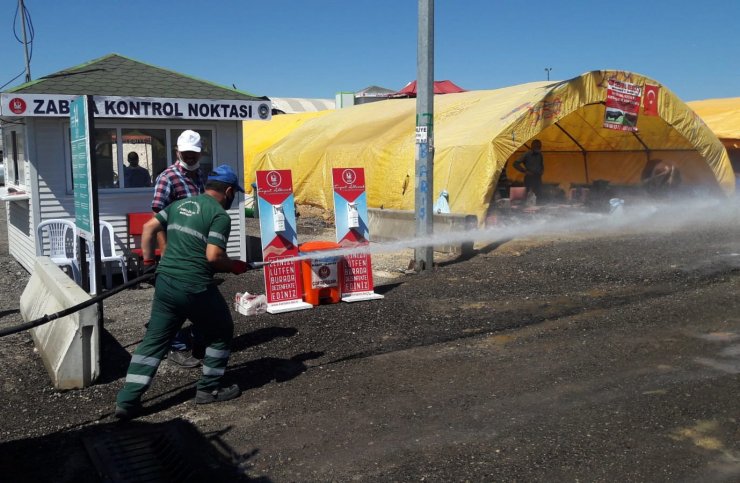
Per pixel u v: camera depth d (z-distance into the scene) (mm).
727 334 6449
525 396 5070
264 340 6734
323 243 8234
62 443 4559
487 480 3869
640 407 4789
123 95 9805
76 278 9211
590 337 6477
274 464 4156
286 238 7922
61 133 9812
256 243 11742
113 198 10117
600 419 4613
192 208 5094
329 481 3926
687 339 6320
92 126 6055
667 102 15633
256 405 5105
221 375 5184
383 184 16562
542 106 13531
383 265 10844
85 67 10570
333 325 7195
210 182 5281
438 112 17547
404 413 4836
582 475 3889
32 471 4172
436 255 11484
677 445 4215
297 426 4691
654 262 10023
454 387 5309
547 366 5711
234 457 4266
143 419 4926
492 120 13930
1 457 4359
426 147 10047
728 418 4578
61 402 5246
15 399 5309
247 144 25000
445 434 4473
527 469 3973
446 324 7125
